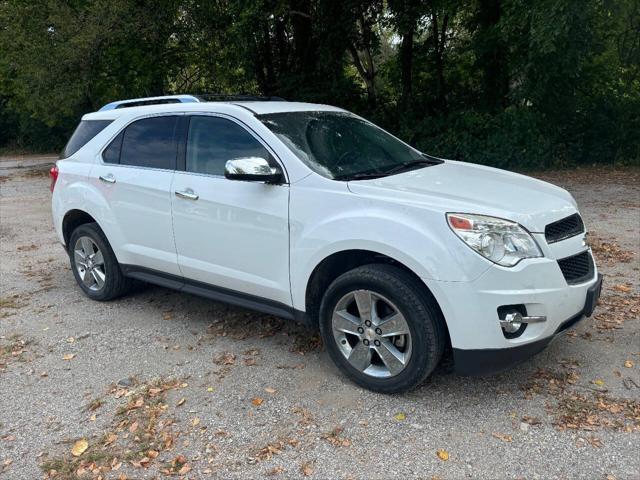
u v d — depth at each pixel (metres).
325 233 3.72
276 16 13.22
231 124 4.39
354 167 4.18
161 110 4.89
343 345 3.82
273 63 16.30
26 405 3.79
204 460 3.15
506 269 3.25
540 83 13.32
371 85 17.03
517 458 3.04
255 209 4.08
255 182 4.10
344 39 14.78
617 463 2.97
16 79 18.16
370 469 3.01
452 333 3.35
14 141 30.02
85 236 5.54
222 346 4.53
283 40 16.05
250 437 3.33
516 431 3.27
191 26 14.43
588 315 3.67
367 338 3.68
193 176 4.51
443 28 16.27
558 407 3.48
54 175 5.80
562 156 14.62
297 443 3.25
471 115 14.87
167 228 4.70
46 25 15.46
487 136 14.51
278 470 3.03
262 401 3.70
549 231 3.51
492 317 3.27
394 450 3.15
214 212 4.32
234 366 4.18
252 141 4.23
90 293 5.67
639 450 3.06
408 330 3.48
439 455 3.09
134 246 5.05
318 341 4.54
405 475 2.95
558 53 12.51
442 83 16.89
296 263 3.91
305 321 4.03
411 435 3.27
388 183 3.80
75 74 15.80
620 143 14.71
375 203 3.59
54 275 6.64
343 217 3.66
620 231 7.66
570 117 14.94
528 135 14.14
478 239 3.27
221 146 4.41
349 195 3.69
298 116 4.54
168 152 4.77
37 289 6.15
